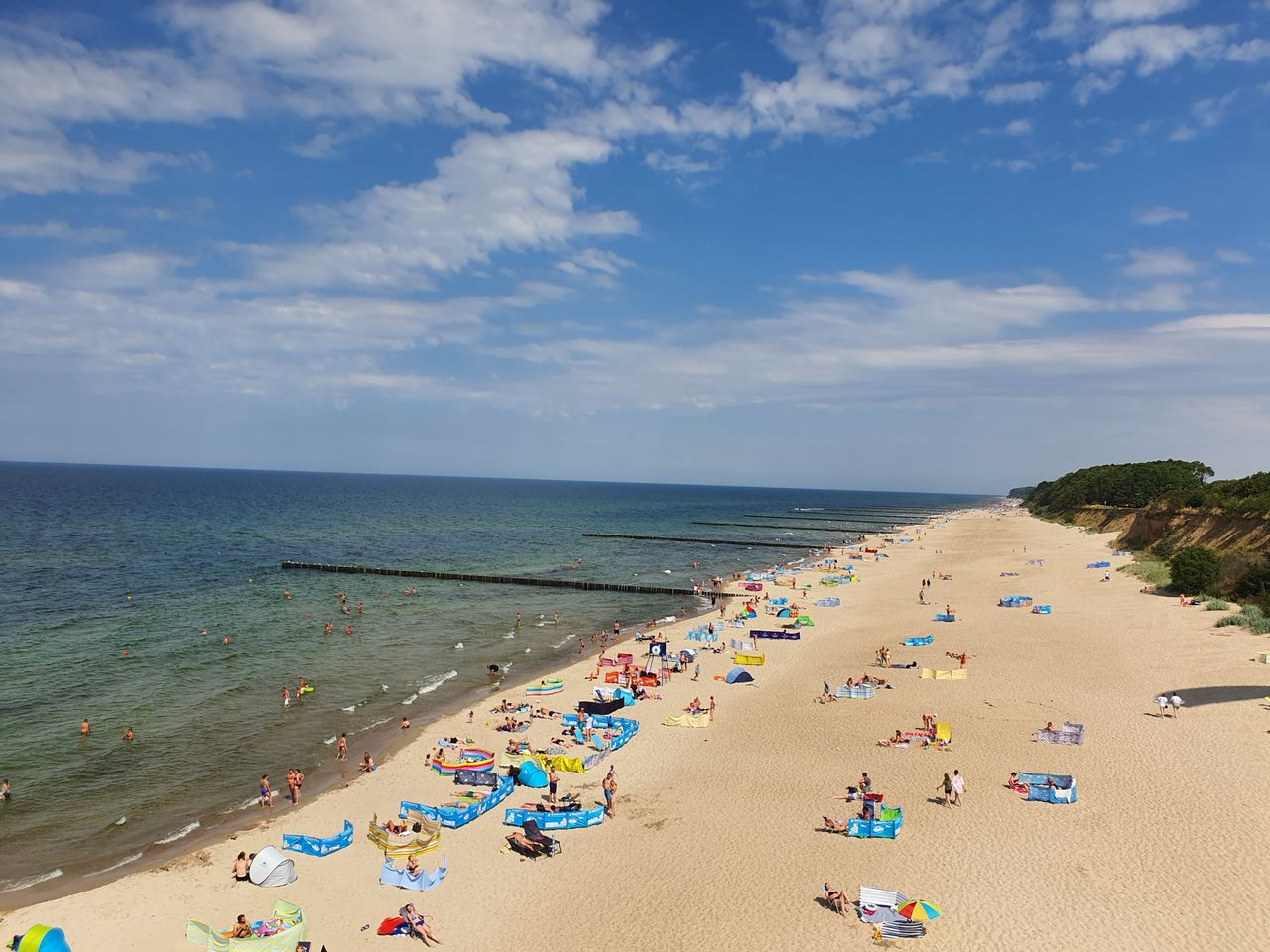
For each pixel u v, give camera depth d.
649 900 22.92
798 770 32.41
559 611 71.75
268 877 23.88
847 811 28.44
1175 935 20.31
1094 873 23.45
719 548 135.38
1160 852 24.45
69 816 29.16
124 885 23.97
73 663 49.09
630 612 71.88
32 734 37.25
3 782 31.75
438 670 49.84
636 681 45.09
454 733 37.84
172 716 40.12
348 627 61.72
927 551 117.31
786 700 42.03
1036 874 23.53
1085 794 28.73
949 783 28.66
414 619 66.19
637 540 147.12
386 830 26.89
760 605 73.06
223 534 130.25
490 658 53.31
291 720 39.97
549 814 27.62
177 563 93.88
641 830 27.44
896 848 25.50
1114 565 85.56
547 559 111.94
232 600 71.88
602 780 31.98
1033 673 44.44
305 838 26.09
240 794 31.19
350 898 23.34
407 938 21.25
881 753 33.78
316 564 94.56
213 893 23.53
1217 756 31.20
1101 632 53.12
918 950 20.09
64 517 150.75
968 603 69.19
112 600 70.19
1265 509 70.81
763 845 26.09
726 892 23.22
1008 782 29.98
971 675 44.91
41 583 77.31
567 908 22.64
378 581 86.81
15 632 57.16
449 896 23.38
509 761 33.38
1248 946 19.77
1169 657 45.00
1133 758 31.69
